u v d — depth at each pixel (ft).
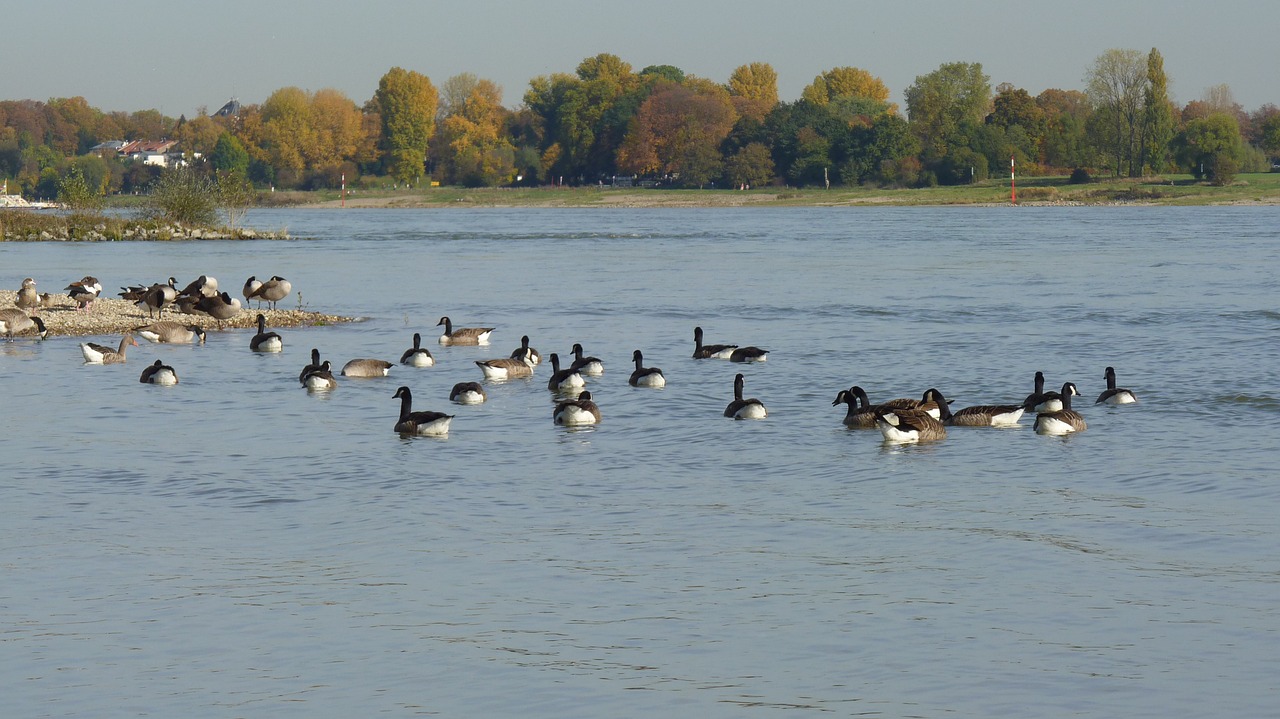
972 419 100.94
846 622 57.47
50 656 53.88
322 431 99.86
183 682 51.39
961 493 80.02
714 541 69.56
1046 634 55.98
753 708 48.98
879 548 68.23
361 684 51.19
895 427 94.17
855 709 48.80
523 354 133.80
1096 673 51.85
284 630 56.65
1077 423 98.73
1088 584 62.34
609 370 132.05
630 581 63.00
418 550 68.03
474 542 69.51
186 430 99.91
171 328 153.58
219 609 59.16
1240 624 56.85
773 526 72.54
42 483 82.28
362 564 65.62
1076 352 142.31
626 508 76.48
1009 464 88.02
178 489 81.00
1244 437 96.32
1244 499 77.82
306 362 137.18
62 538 70.13
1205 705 48.98
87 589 61.77
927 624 57.16
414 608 59.26
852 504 77.41
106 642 55.36
